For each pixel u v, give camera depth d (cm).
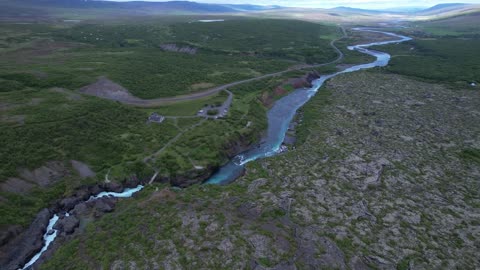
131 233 5822
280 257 5238
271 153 9906
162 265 5028
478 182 7769
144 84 14238
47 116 9819
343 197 7019
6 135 8431
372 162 8562
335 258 5278
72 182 7700
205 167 8588
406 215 6475
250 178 7906
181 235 5684
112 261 5178
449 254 5516
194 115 11631
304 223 6134
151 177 8256
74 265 5175
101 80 13838
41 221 6488
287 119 12600
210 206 6625
